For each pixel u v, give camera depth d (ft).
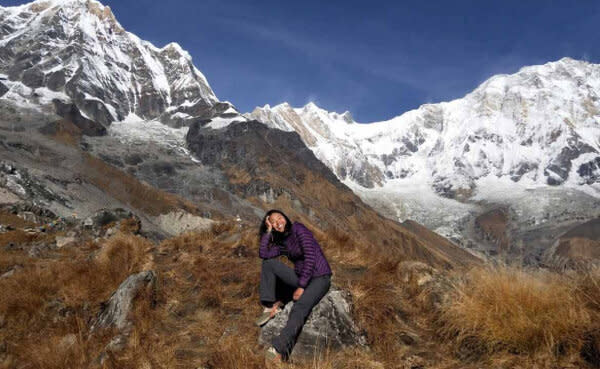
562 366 11.67
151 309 17.43
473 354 13.20
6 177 155.43
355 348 13.80
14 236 44.86
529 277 13.89
